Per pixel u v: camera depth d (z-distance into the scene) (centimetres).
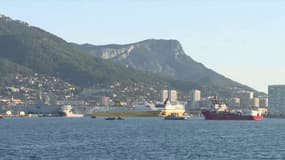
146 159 17175
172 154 18538
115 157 17650
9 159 17075
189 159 17275
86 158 17375
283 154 18762
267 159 17388
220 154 18662
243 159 17362
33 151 19350
